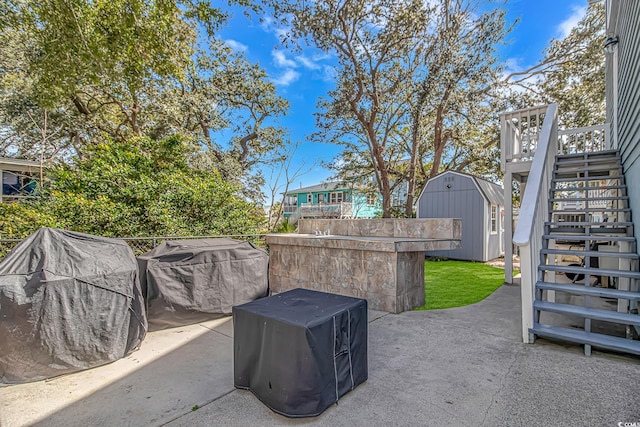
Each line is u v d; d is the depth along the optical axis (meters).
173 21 7.01
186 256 3.82
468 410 2.00
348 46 9.80
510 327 3.61
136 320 3.04
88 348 2.60
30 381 2.38
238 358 2.28
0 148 11.02
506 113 5.98
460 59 9.70
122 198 6.01
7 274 2.38
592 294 3.09
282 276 5.59
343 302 2.40
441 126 12.23
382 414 1.97
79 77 7.41
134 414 1.99
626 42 4.45
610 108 6.68
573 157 5.25
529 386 2.29
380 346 3.08
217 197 7.00
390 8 9.00
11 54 8.76
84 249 2.90
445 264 9.18
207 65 12.27
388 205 12.23
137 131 10.25
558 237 3.97
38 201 6.10
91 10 6.14
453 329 3.55
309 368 1.90
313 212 21.70
